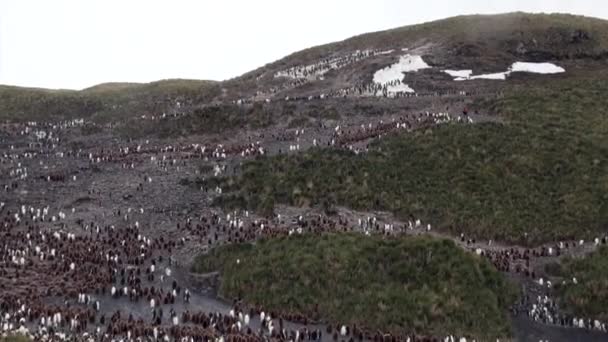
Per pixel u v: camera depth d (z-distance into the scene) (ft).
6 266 133.90
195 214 166.61
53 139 257.96
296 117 251.80
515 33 336.70
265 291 127.95
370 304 122.52
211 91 338.95
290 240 142.61
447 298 123.13
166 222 162.20
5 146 242.37
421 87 278.26
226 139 242.58
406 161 187.83
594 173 177.17
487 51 321.32
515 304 127.34
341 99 267.18
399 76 298.15
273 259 136.05
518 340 115.75
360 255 134.41
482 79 284.82
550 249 145.79
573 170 179.01
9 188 186.70
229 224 159.94
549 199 167.94
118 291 125.49
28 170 204.03
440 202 167.84
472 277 128.16
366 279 128.47
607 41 324.60
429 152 191.01
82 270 134.10
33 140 255.09
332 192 174.70
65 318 111.24
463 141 195.42
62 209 172.14
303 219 159.12
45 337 99.45
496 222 158.71
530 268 139.54
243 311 123.03
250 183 181.88
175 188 183.62
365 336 113.70
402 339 113.09
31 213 169.27
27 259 138.31
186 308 122.21
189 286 133.39
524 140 195.72
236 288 130.52
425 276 128.57
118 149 238.27
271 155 202.28
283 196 173.88
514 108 227.61
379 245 138.00
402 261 132.16
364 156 191.52
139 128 271.90
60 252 142.72
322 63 352.69
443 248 135.03
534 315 124.36
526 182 175.22
